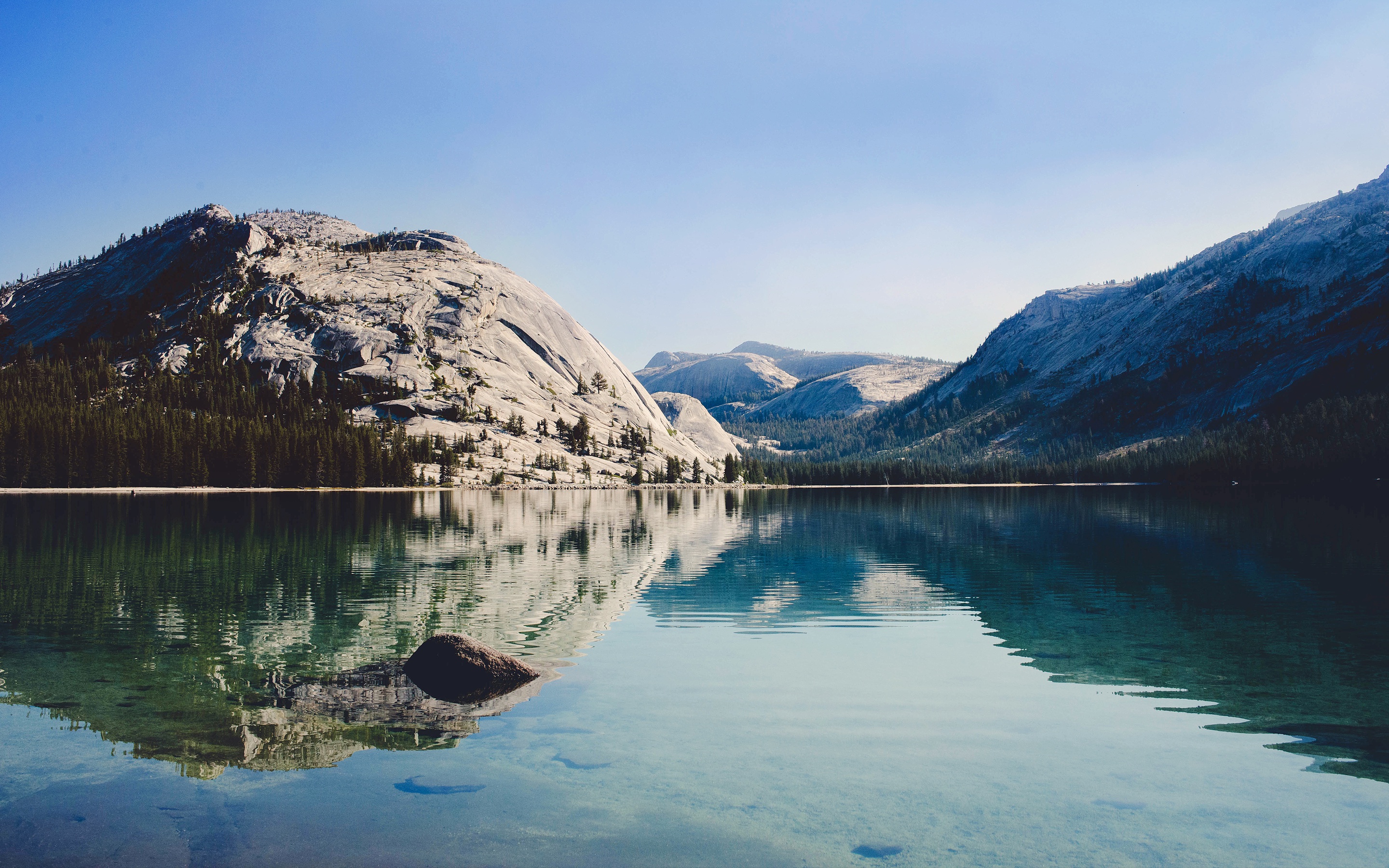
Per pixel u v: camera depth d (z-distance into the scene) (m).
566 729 17.03
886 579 41.38
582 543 61.81
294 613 30.62
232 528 69.81
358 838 11.91
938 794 13.65
